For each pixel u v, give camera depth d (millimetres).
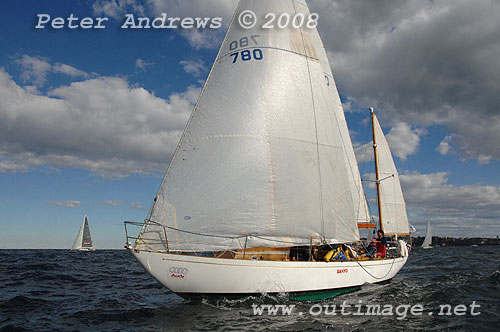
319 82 11391
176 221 9273
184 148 9859
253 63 10469
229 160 9617
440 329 7422
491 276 15305
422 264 24500
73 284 14180
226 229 9281
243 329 7176
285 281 9125
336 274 10219
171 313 8453
